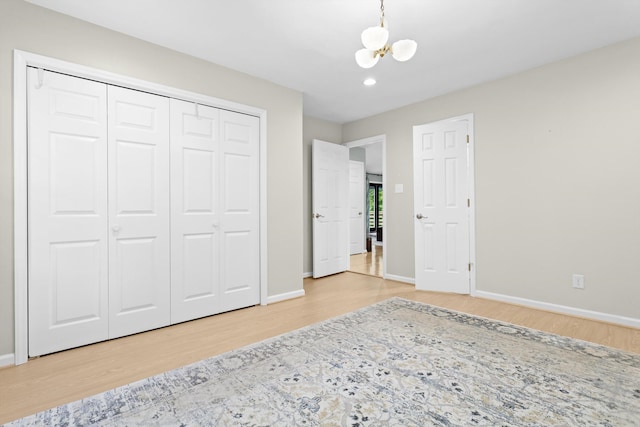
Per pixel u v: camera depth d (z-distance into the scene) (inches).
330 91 142.6
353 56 109.8
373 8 83.1
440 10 84.0
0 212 76.9
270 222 130.8
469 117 137.9
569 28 93.0
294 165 139.8
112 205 93.8
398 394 63.0
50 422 56.1
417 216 151.2
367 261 233.1
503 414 56.3
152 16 86.5
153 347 87.7
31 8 80.7
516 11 84.6
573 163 110.4
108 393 64.9
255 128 127.3
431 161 147.9
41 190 82.7
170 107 105.5
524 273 122.4
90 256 90.2
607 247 103.7
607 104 103.4
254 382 68.2
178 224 107.0
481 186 134.6
